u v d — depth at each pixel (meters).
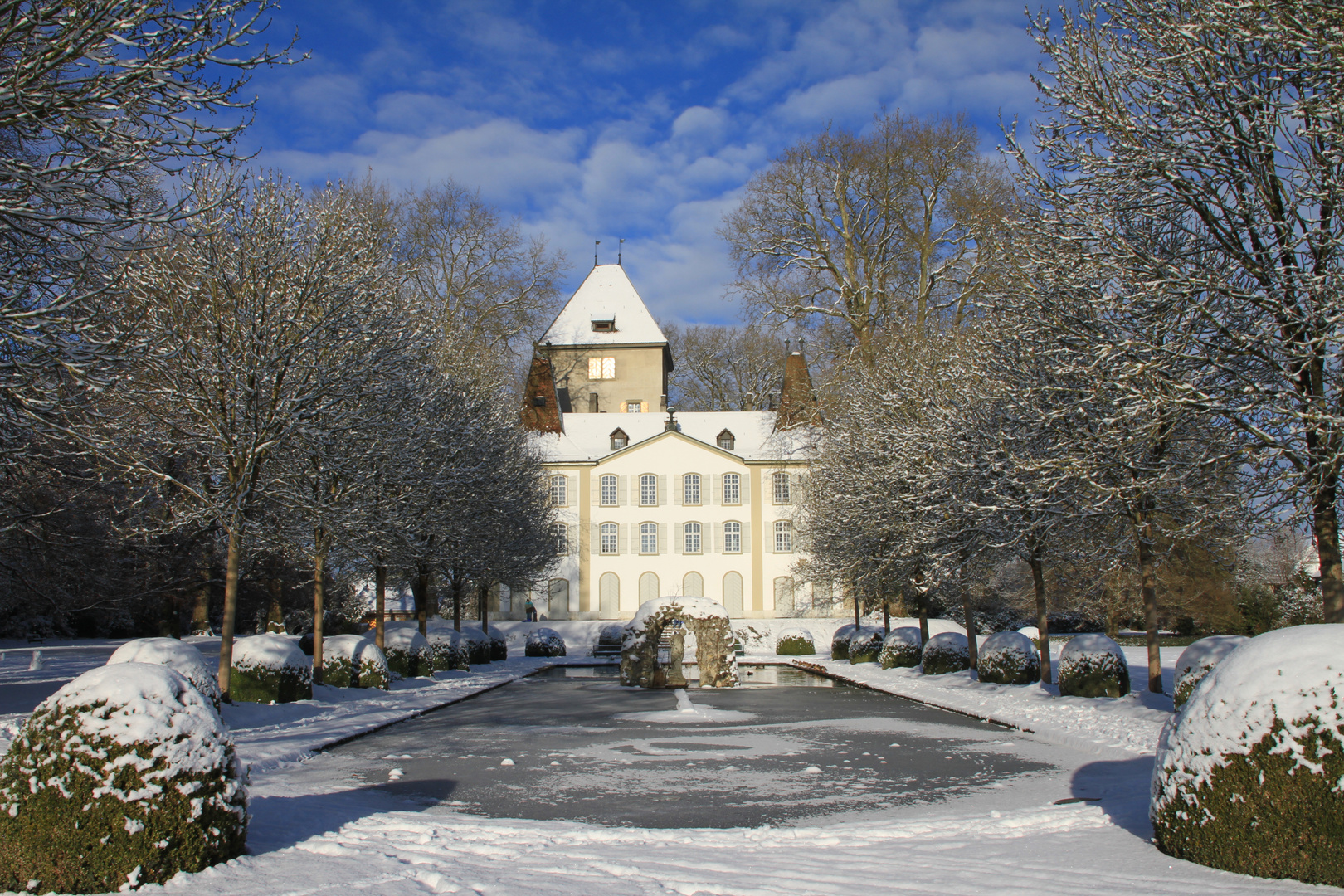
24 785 6.42
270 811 8.78
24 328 9.07
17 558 24.05
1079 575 37.62
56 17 8.62
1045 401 16.31
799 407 42.66
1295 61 12.38
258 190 18.00
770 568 64.12
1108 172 14.02
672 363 81.94
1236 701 6.93
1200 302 12.92
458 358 32.09
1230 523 14.15
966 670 26.67
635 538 64.56
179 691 7.02
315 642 21.64
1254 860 6.57
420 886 6.25
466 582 37.50
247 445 16.78
